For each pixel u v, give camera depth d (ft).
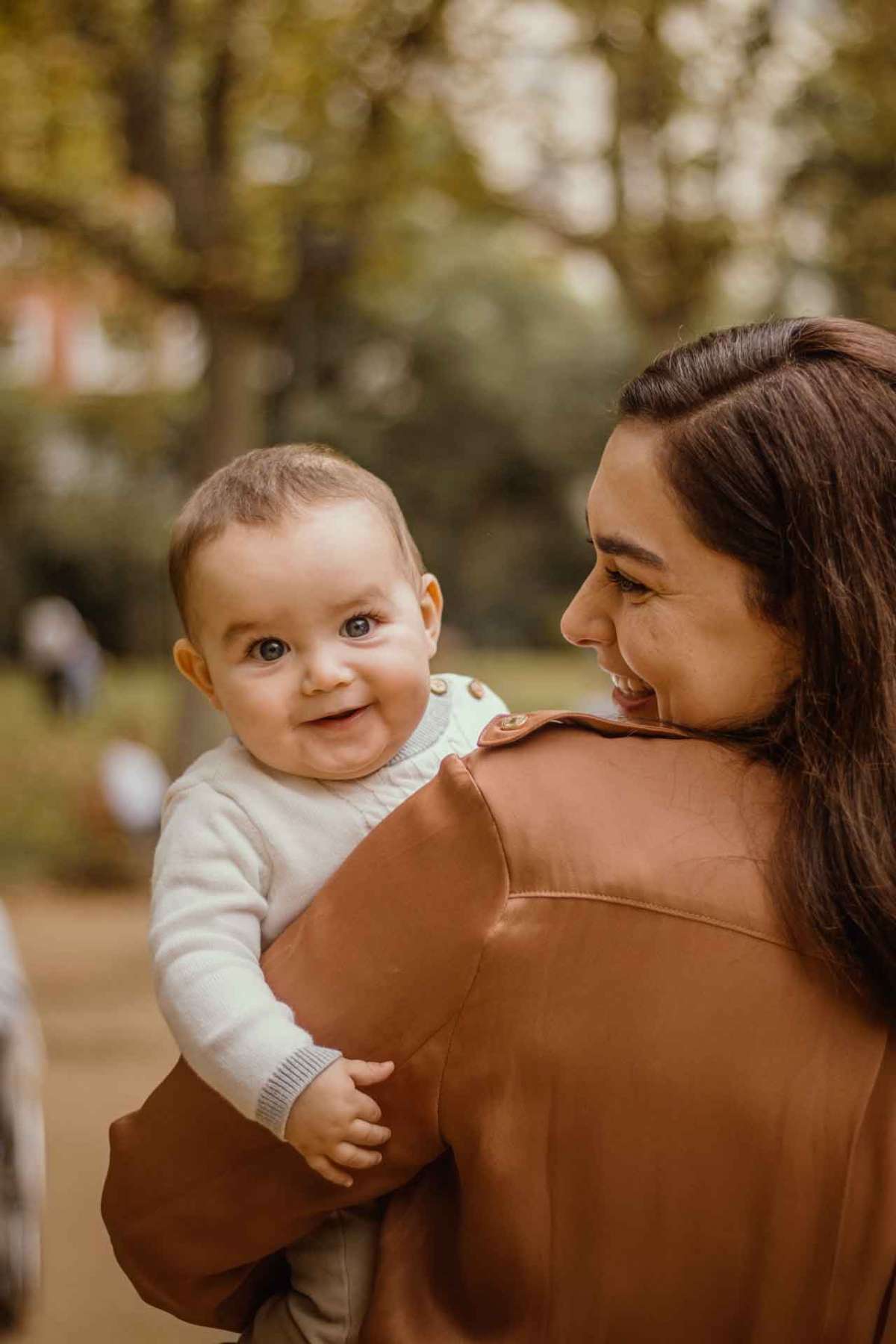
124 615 92.02
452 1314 4.21
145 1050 20.77
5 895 34.17
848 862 4.01
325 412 81.71
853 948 4.01
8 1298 11.42
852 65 24.62
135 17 25.79
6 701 66.95
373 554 4.70
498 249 85.87
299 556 4.59
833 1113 3.99
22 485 89.97
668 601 4.36
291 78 26.25
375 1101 4.12
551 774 4.24
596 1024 4.00
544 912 4.06
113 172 28.09
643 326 27.12
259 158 27.27
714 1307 4.02
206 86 26.07
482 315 85.46
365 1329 4.31
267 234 27.48
